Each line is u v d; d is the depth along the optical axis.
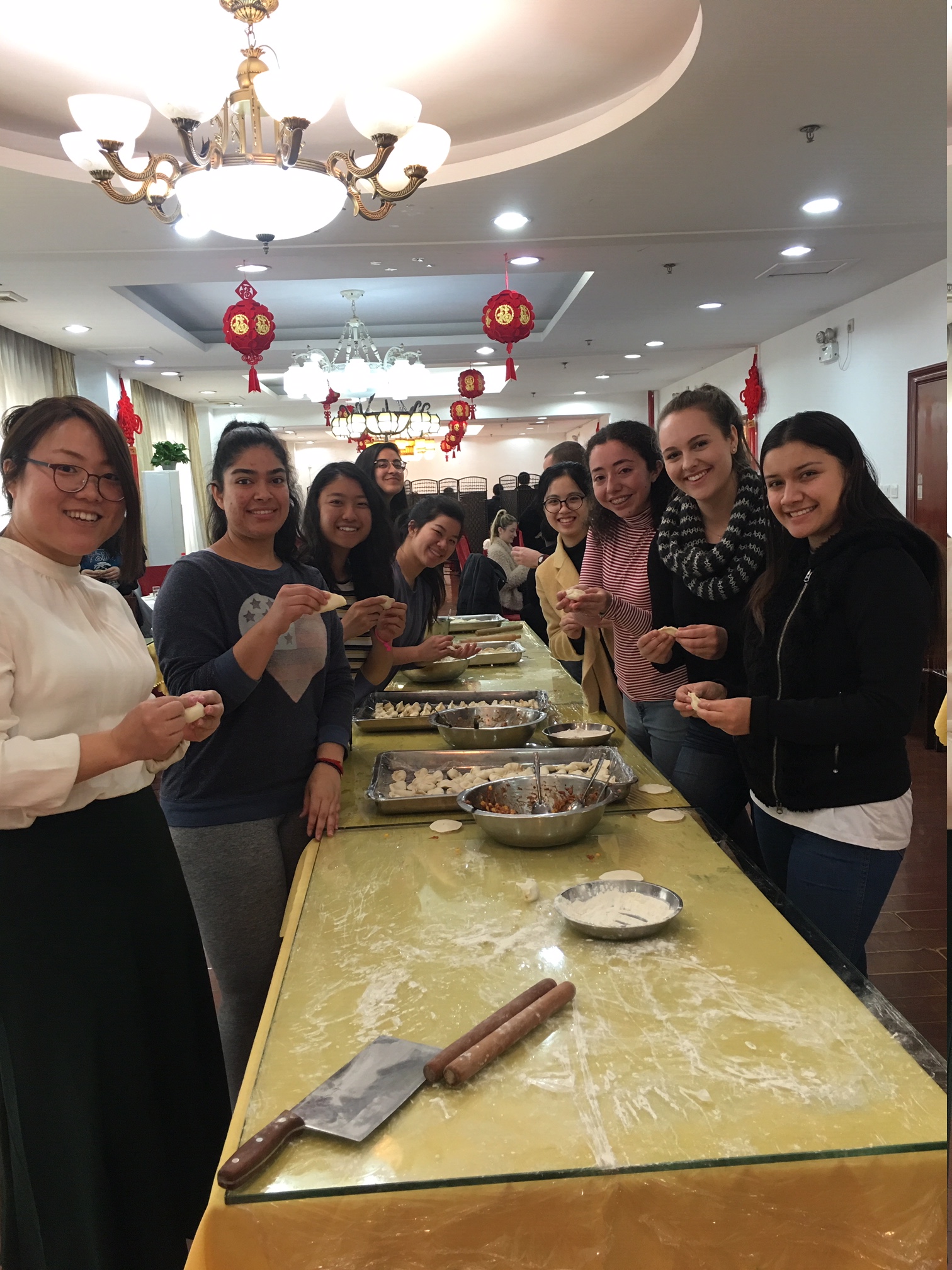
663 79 3.05
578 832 1.49
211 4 2.80
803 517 1.44
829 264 5.27
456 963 1.14
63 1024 1.24
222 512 1.93
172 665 1.70
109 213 3.99
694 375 9.98
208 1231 0.77
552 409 11.89
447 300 7.03
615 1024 0.99
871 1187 0.78
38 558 1.31
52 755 1.14
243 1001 1.82
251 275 5.09
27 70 3.21
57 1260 1.26
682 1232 0.79
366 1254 0.78
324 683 1.95
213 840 1.74
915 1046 0.94
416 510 2.87
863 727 1.35
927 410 5.52
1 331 6.39
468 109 3.54
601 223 4.37
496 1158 0.80
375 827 1.67
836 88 2.99
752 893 1.31
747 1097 0.86
